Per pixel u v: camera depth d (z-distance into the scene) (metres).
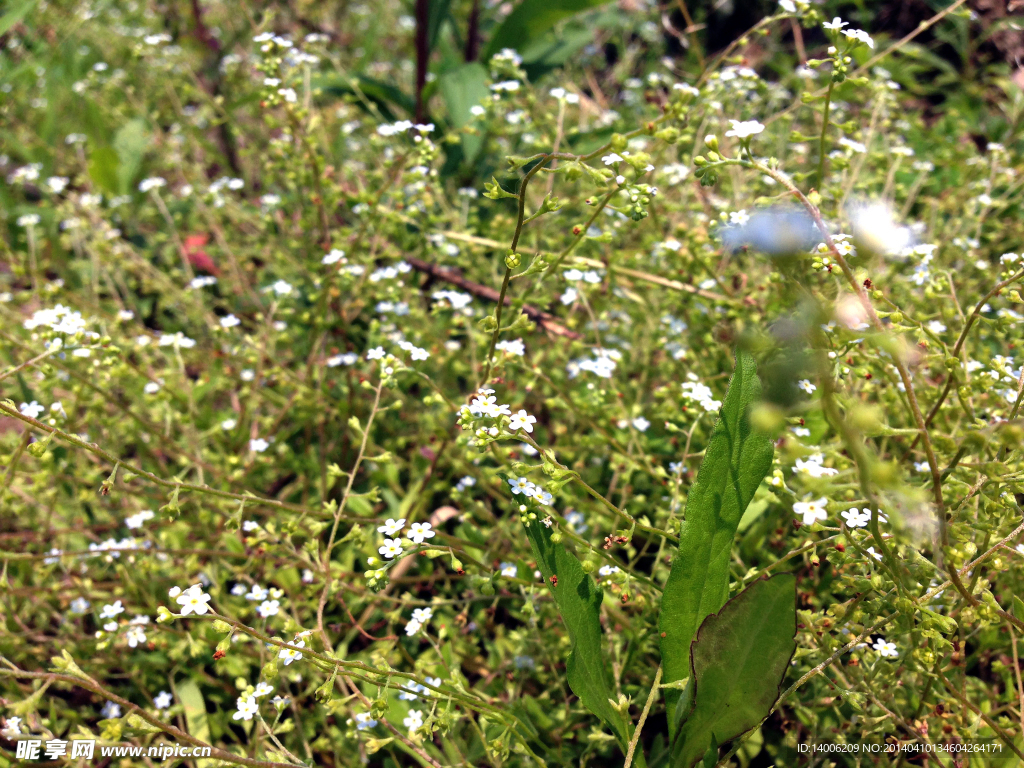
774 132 0.51
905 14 0.65
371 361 0.40
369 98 0.55
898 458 0.34
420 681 0.26
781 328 0.20
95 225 0.51
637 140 0.47
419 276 0.47
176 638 0.35
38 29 0.70
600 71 0.76
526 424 0.27
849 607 0.27
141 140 0.58
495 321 0.30
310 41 0.52
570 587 0.27
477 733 0.30
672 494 0.33
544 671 0.33
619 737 0.27
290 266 0.48
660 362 0.41
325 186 0.44
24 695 0.33
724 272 0.40
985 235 0.44
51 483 0.39
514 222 0.42
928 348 0.31
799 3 0.37
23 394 0.39
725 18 0.73
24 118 0.66
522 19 0.49
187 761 0.31
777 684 0.25
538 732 0.31
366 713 0.28
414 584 0.36
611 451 0.37
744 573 0.30
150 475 0.28
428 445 0.40
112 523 0.39
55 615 0.35
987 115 0.58
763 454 0.27
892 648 0.27
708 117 0.40
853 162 0.42
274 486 0.43
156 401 0.40
